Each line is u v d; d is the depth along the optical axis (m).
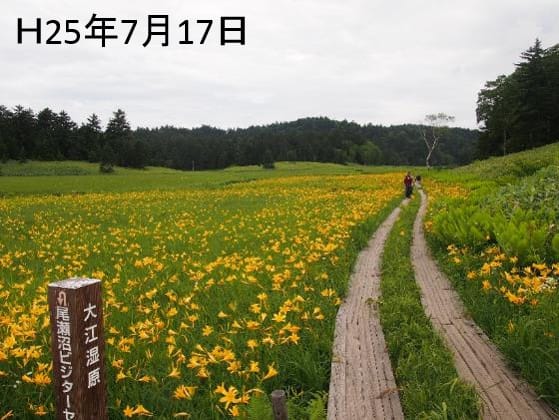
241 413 3.16
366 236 12.01
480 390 3.77
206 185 41.03
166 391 3.71
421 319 5.18
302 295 6.21
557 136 58.47
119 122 117.12
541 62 57.88
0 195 33.28
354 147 132.88
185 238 12.48
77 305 2.43
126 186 42.28
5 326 4.83
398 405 3.57
